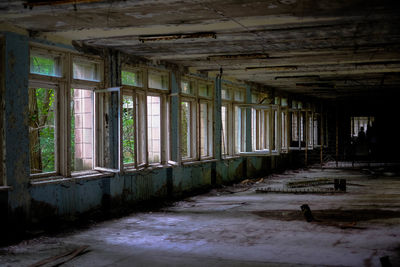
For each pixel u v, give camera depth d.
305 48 9.03
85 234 6.82
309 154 22.36
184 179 11.28
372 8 5.93
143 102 9.86
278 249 5.68
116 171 8.34
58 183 7.39
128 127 14.23
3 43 6.53
